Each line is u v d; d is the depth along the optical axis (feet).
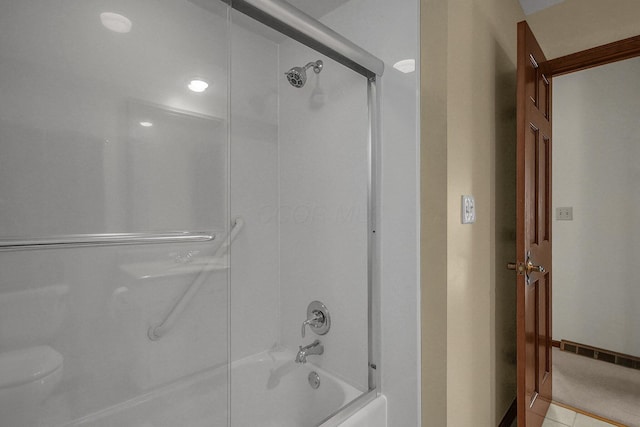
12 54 2.72
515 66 6.05
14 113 2.73
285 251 5.65
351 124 4.67
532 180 5.13
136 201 3.35
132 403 3.40
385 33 4.33
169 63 3.47
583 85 9.00
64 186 2.99
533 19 6.49
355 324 4.68
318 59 4.98
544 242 5.96
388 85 4.34
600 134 8.77
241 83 5.25
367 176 4.52
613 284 8.57
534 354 5.34
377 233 4.50
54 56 2.92
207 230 3.76
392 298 4.34
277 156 5.72
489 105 4.99
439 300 3.85
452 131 3.89
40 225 2.87
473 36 4.44
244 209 5.33
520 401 4.65
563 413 6.22
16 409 2.80
